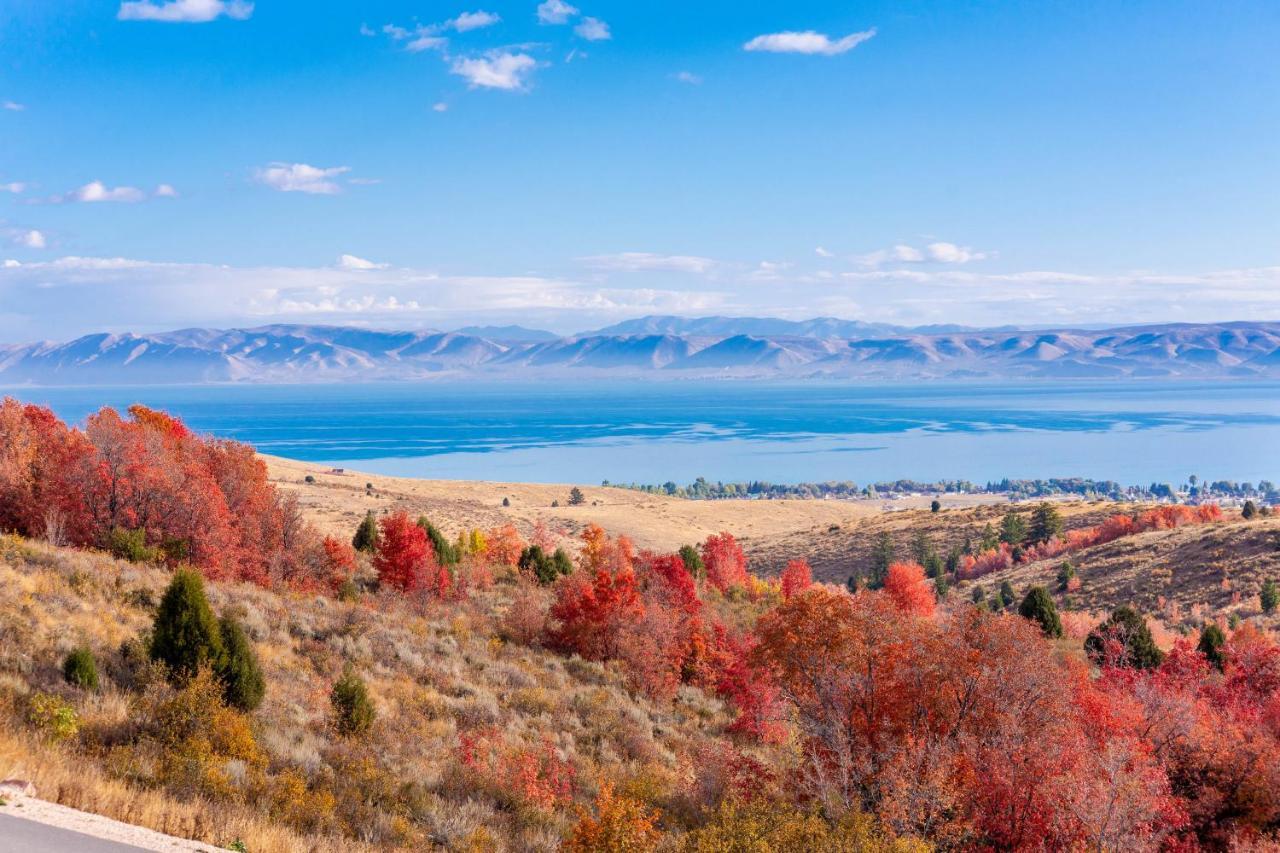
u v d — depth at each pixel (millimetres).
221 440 51781
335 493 137875
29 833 11703
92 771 15250
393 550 48406
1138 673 34250
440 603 47125
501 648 39625
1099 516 142500
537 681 35344
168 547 38062
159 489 39406
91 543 37125
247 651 22312
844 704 25484
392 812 18891
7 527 39531
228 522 42156
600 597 43000
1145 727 28109
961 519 158125
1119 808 20359
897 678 24969
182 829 13797
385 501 135875
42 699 17609
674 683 40219
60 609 24406
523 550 70625
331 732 22891
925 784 20750
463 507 151250
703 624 46438
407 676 30625
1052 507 136250
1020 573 108688
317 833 16078
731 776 25234
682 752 31250
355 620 34781
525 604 45688
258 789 17312
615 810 18094
